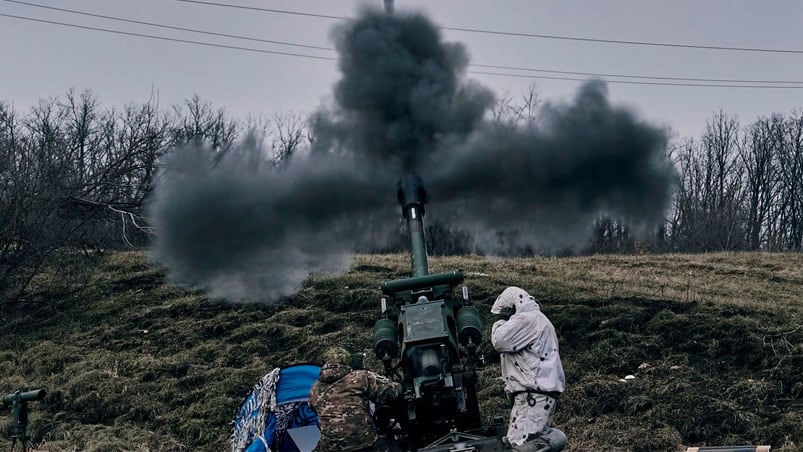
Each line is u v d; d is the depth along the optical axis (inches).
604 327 671.8
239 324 773.9
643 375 590.9
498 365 637.3
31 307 878.4
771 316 667.4
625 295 745.0
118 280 925.8
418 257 440.5
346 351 366.3
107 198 1087.6
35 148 1058.7
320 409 355.6
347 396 354.9
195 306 821.2
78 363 724.0
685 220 1742.1
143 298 868.0
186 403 645.9
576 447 515.2
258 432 430.6
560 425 543.8
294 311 778.8
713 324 648.4
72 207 1017.5
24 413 464.1
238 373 674.2
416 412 370.6
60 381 697.0
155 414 634.2
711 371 589.3
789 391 550.9
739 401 543.8
